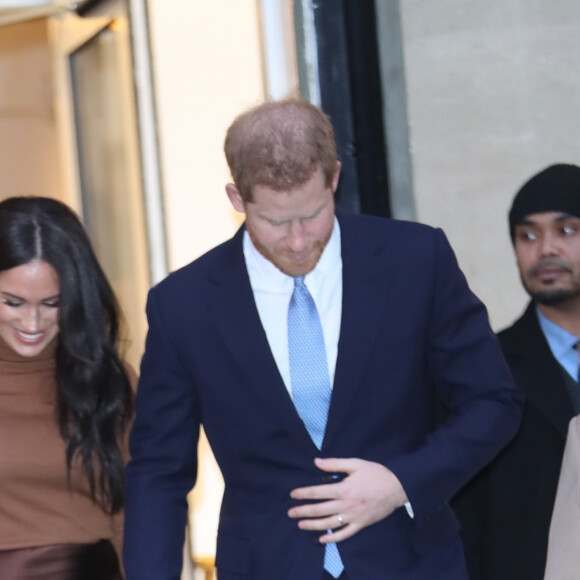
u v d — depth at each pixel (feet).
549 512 35.09
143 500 28.99
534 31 41.68
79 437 31.63
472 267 41.96
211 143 52.08
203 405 28.76
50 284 30.37
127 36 52.95
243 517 28.53
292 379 27.68
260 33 45.09
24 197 31.27
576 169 38.37
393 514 28.43
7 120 68.59
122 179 56.29
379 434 27.86
